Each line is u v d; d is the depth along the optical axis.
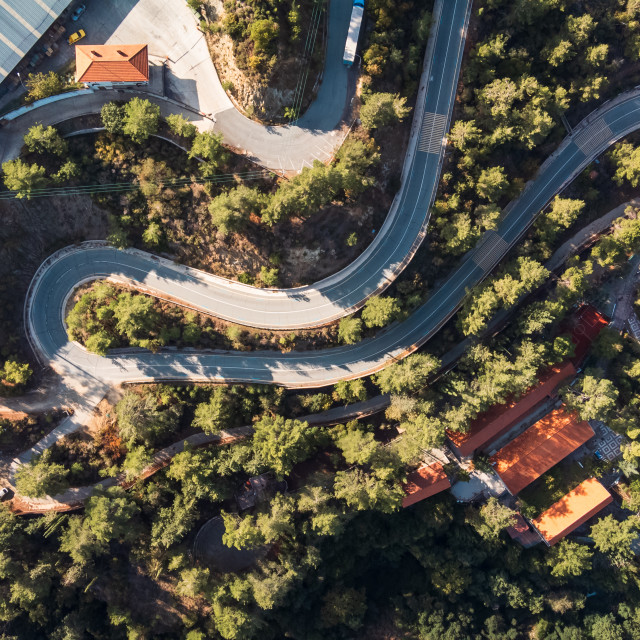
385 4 73.94
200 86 76.56
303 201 71.94
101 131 76.62
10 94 75.25
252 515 90.31
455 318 89.56
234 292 85.12
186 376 86.81
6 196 77.00
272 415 87.56
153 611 90.75
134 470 80.31
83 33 74.50
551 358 89.06
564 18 82.56
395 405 86.00
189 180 78.25
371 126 75.38
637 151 87.31
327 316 85.69
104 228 82.69
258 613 92.00
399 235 84.81
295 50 73.38
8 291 82.19
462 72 81.88
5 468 85.62
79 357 85.75
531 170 88.81
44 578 83.06
